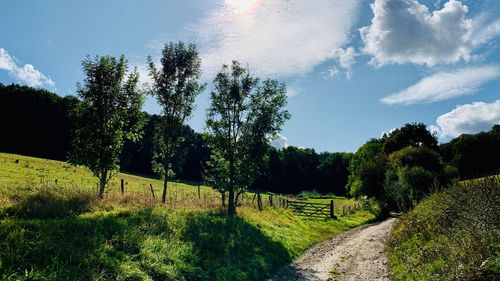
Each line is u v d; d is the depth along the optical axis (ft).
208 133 94.58
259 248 61.11
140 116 91.97
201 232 57.77
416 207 88.33
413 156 194.08
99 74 85.56
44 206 54.60
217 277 44.55
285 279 50.90
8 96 286.66
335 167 431.43
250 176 90.74
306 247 75.36
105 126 85.97
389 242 73.72
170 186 185.88
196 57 102.78
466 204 58.29
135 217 54.13
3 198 60.90
